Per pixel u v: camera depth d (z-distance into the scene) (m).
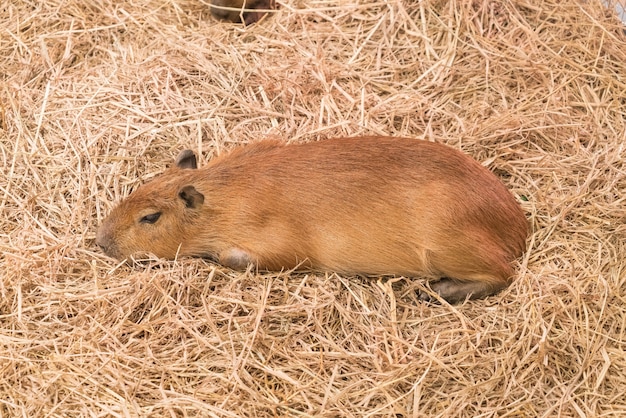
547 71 3.11
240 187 2.69
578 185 2.88
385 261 2.68
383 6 3.28
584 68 3.12
